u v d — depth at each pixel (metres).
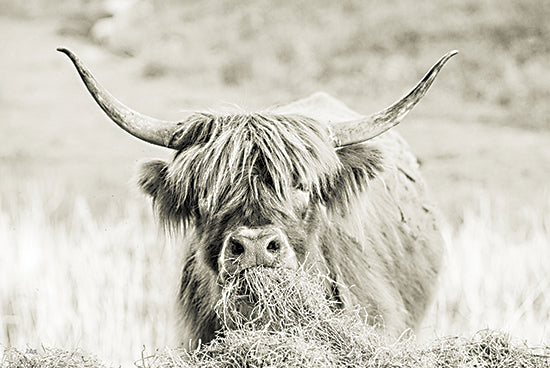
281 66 62.66
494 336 13.30
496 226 29.91
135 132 14.54
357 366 12.73
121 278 24.06
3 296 23.56
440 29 62.66
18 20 86.75
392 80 57.69
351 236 15.88
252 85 60.44
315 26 68.50
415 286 18.11
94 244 27.12
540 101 51.66
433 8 66.50
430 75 14.25
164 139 14.58
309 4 72.94
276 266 12.98
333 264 15.23
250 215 13.24
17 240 27.59
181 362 12.88
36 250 26.48
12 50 73.62
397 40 62.59
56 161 44.12
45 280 24.19
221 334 14.52
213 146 13.80
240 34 70.06
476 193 36.19
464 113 51.31
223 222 13.40
